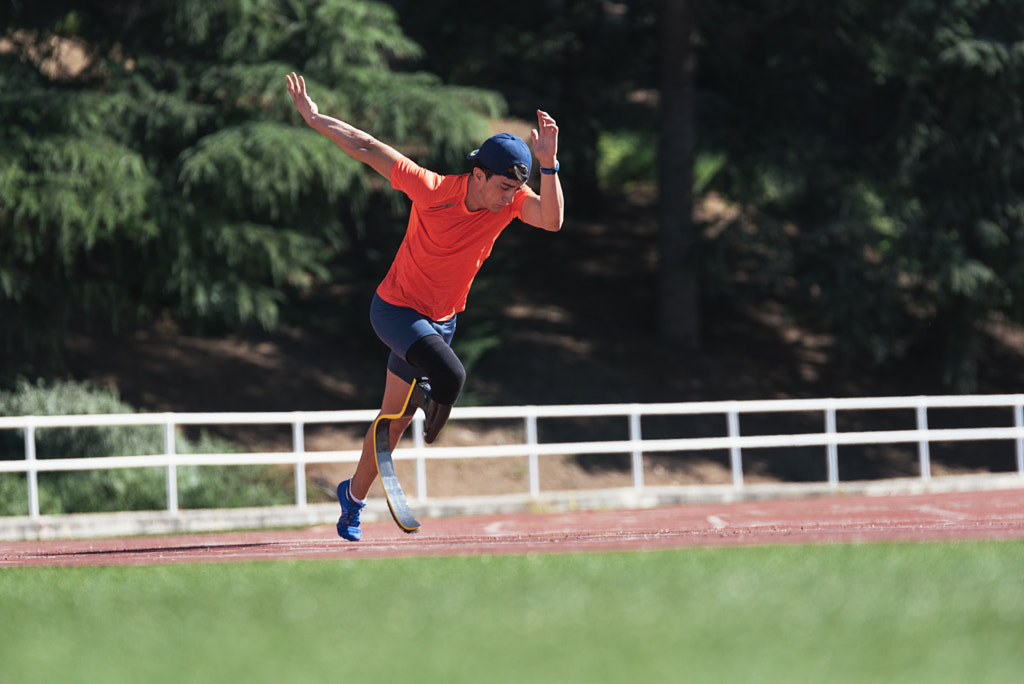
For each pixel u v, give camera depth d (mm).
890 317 69125
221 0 53688
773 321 85312
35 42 52750
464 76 79188
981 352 84625
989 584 11938
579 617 10422
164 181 52250
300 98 15727
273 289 63156
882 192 68750
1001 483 43750
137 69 54000
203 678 8289
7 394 50094
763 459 64938
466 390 63375
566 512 38219
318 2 57812
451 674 8297
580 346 75312
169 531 35750
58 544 23672
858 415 73000
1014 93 63906
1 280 49531
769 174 66375
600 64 82688
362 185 56094
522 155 14727
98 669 8656
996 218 70000
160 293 58094
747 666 8445
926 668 8375
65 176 48031
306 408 61312
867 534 18844
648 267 90438
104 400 50719
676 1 74812
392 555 16562
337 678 8227
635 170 107000
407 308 15891
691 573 12938
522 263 88688
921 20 62312
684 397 71250
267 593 12031
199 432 56000
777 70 71000
